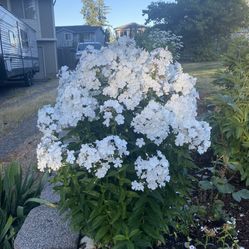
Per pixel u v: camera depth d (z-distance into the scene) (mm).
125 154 2051
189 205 2709
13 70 13180
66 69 2768
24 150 5680
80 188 2119
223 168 3141
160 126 2055
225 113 3182
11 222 3004
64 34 42094
